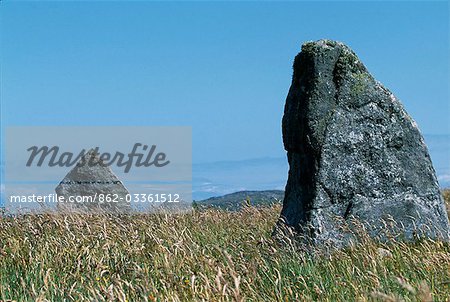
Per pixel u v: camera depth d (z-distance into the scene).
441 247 11.38
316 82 12.62
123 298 6.86
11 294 8.11
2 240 11.26
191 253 8.61
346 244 12.03
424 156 12.98
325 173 12.45
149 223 13.48
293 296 8.11
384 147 12.76
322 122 12.57
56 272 8.91
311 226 12.16
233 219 15.12
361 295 7.57
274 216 15.52
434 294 7.54
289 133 13.13
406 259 9.46
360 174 12.59
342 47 12.84
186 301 7.14
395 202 12.60
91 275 8.45
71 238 10.38
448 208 15.66
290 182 13.27
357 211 12.35
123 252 9.72
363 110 12.76
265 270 9.48
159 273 8.23
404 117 12.95
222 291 6.58
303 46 13.00
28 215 14.70
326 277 8.91
